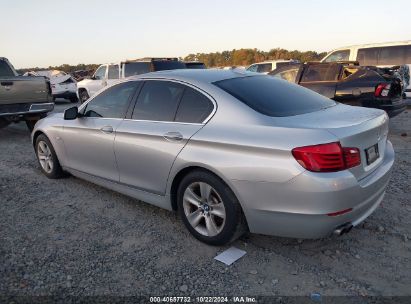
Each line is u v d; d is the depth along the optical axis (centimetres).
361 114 346
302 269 311
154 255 338
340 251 337
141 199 412
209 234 345
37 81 898
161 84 397
